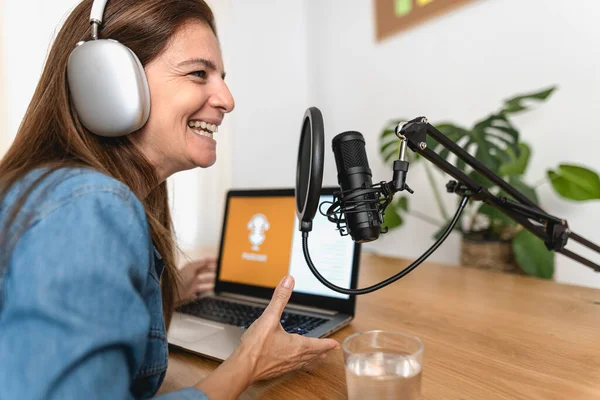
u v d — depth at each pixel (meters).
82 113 0.45
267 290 0.85
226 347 0.59
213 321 0.72
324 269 0.76
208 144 0.57
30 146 0.46
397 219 1.50
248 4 1.98
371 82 1.86
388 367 0.40
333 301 0.73
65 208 0.33
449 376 0.49
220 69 0.58
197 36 0.53
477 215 1.29
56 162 0.42
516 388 0.45
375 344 0.44
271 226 0.88
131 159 0.51
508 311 0.72
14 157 0.45
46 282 0.29
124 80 0.44
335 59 2.01
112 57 0.44
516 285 0.89
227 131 1.92
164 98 0.51
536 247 1.08
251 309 0.78
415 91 1.69
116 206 0.35
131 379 0.34
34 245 0.31
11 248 0.32
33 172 0.40
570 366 0.50
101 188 0.36
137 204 0.39
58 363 0.27
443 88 1.60
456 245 1.57
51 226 0.32
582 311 0.71
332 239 0.77
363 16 1.86
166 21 0.50
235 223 0.95
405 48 1.71
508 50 1.40
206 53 0.53
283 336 0.48
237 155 1.95
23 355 0.27
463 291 0.86
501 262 1.19
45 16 1.50
